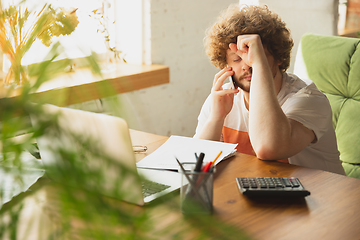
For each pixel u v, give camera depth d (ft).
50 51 0.89
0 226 0.98
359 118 5.75
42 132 0.84
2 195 1.01
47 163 0.90
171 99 8.64
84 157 0.86
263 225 2.59
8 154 0.88
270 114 4.02
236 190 3.17
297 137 4.15
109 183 0.84
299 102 4.49
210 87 9.72
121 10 8.13
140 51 8.09
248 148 5.08
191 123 9.39
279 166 3.76
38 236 1.00
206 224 0.88
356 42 5.84
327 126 4.58
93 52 0.90
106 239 0.87
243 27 4.55
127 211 0.87
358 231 2.52
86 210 0.85
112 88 0.87
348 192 3.13
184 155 3.95
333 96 6.03
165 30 8.23
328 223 2.62
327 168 4.83
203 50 9.23
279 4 9.30
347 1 10.37
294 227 2.57
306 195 3.01
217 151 4.04
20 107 0.82
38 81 0.84
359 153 5.74
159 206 0.99
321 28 10.13
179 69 8.74
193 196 2.68
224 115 4.93
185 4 8.50
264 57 4.32
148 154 4.13
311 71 6.15
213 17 9.30
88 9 6.14
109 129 2.12
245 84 4.74
